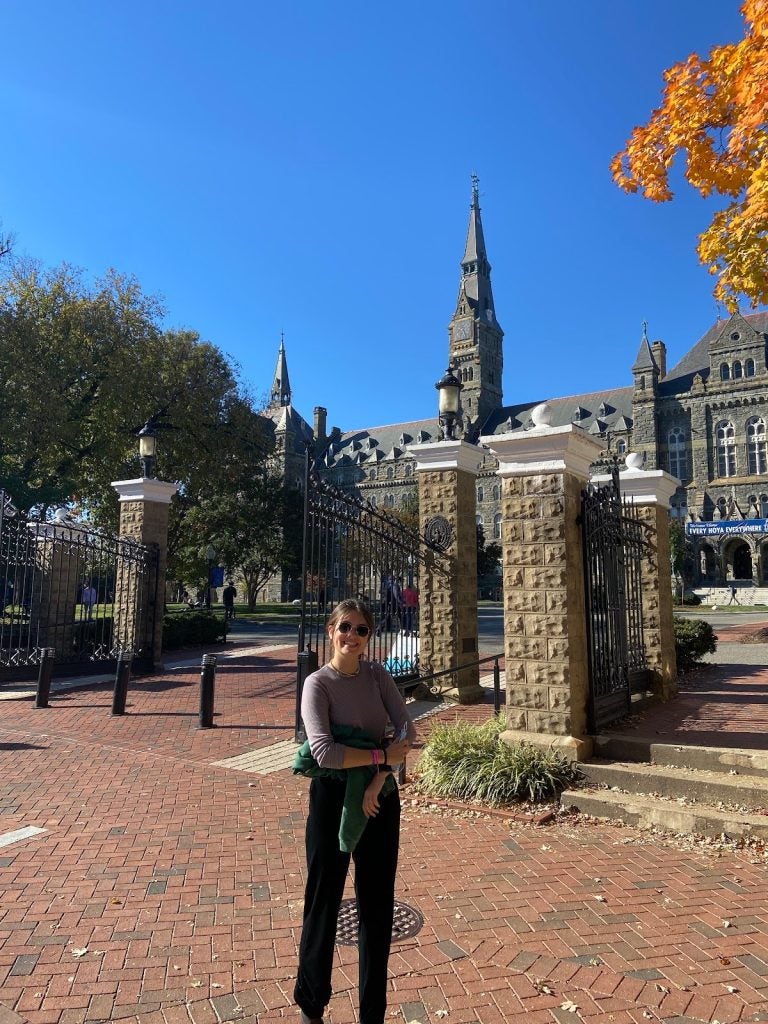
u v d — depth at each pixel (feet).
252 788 20.86
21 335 83.15
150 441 48.49
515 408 321.73
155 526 47.57
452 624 33.86
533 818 17.76
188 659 54.19
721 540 203.41
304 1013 9.04
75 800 19.66
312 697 9.48
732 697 30.40
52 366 86.17
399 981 10.52
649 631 31.12
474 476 36.01
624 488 33.01
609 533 24.98
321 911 9.10
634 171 26.76
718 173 25.07
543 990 10.25
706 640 41.16
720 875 14.43
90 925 12.40
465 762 20.01
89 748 25.66
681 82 24.50
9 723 29.96
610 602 24.67
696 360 244.83
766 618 97.81
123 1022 9.61
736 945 11.56
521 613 21.85
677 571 163.43
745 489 215.92
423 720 29.45
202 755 24.66
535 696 21.34
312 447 27.68
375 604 34.19
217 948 11.61
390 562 35.01
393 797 9.53
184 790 20.67
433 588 34.42
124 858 15.52
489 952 11.34
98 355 93.30
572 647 21.09
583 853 15.74
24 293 90.12
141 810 18.84
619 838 16.65
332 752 8.96
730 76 23.41
